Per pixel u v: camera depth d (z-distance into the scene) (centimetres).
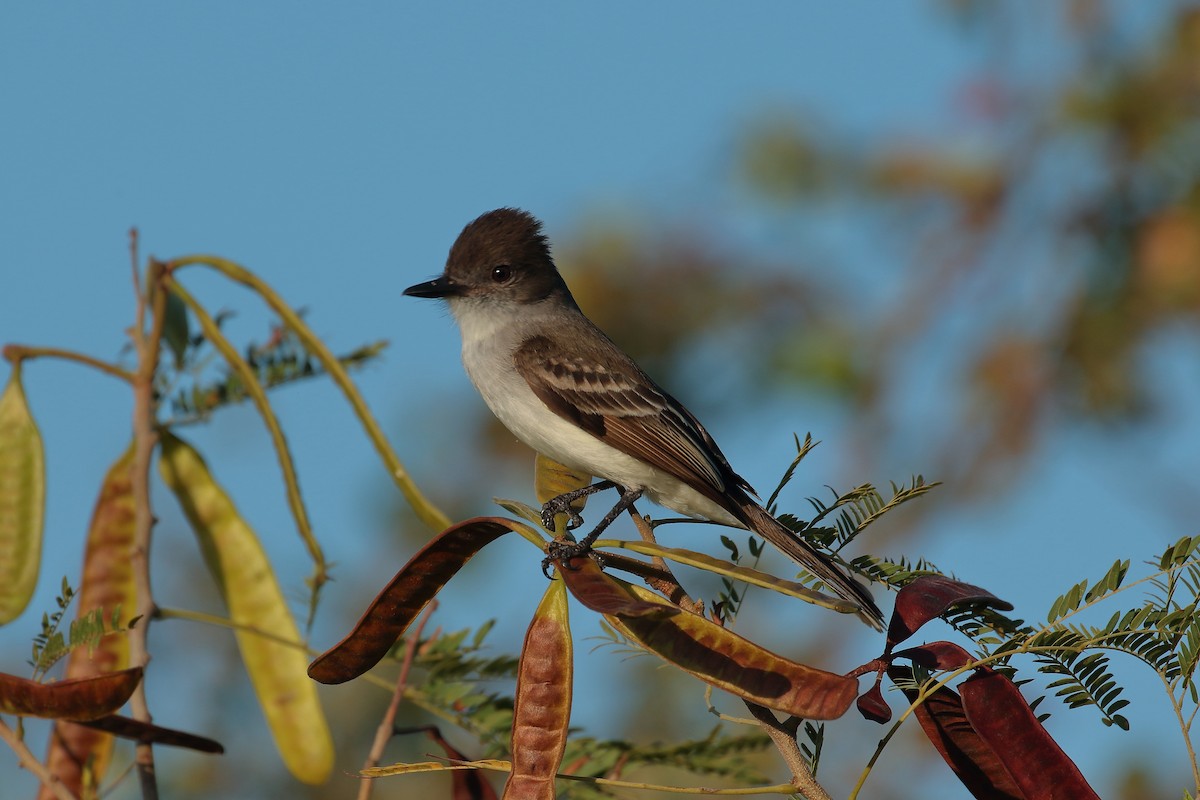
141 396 862
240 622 891
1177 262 1304
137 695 772
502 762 602
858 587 723
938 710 614
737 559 666
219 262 888
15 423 867
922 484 660
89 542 873
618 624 595
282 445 846
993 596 599
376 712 1064
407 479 866
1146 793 891
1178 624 536
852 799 556
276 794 1055
